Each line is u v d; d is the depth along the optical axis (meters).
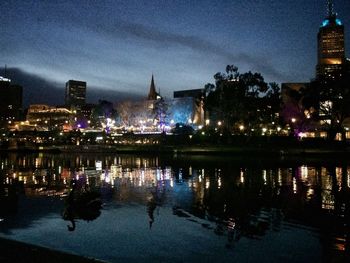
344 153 86.56
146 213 27.64
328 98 96.56
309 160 80.25
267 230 22.73
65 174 61.16
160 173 58.91
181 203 31.67
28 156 128.88
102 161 95.00
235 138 112.12
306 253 18.69
